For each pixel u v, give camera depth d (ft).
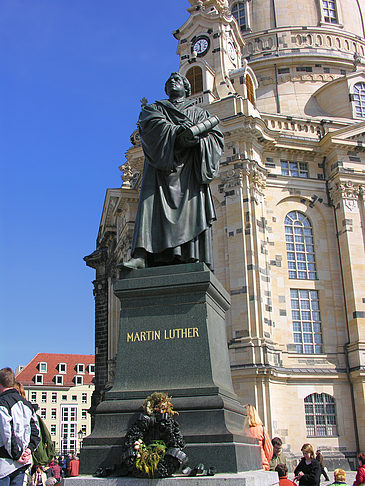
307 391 129.39
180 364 31.24
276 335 134.00
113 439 29.09
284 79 196.03
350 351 136.26
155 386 30.91
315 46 201.77
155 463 26.45
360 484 46.88
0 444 25.29
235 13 213.05
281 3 208.74
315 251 145.38
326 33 204.13
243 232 131.54
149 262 36.22
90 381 358.64
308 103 190.19
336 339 139.13
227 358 35.27
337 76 197.98
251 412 43.29
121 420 29.76
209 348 31.32
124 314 33.09
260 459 32.81
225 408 29.19
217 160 37.58
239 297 127.44
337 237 146.92
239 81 152.56
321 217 148.46
